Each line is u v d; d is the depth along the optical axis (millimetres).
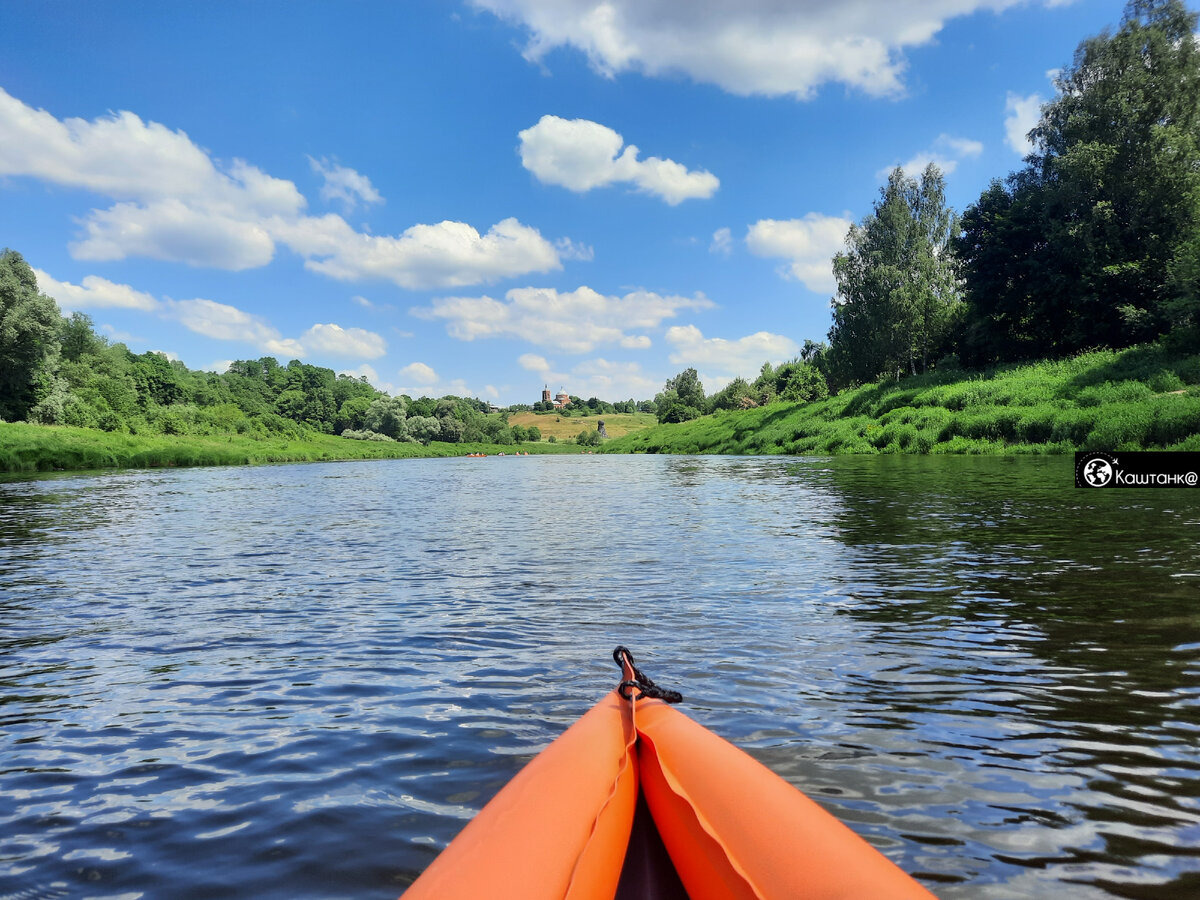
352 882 2316
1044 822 2562
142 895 2277
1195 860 2307
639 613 5953
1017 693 3881
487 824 1931
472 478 33125
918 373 59656
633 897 1873
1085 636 4871
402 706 3980
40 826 2762
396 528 12852
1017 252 46469
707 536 10625
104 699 4238
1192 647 4562
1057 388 33844
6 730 3779
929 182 58375
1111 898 2102
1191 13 41062
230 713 3963
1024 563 7461
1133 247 41188
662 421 121750
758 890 1641
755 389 108062
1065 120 44469
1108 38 43188
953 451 32906
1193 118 40375
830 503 14477
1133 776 2910
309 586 7531
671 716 2666
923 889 1569
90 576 8328
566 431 177875
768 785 2068
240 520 14703
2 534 12617
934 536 9531
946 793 2791
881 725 3486
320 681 4465
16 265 57625
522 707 3900
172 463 51125
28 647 5383
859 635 5098
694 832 1931
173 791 3037
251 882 2334
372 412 124688
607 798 2064
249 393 151000
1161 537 8750
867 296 58438
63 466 42781
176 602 6867
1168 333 37000
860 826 2553
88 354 82375
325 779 3094
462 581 7617
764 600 6289
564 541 10586
